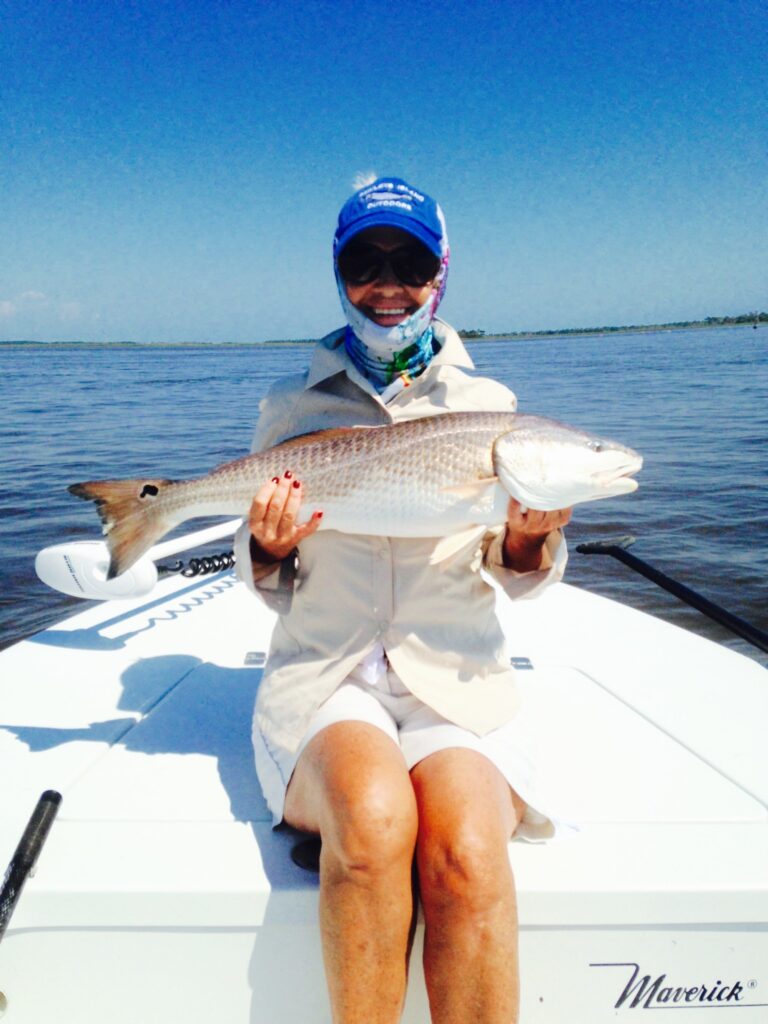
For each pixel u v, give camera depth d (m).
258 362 62.62
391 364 2.62
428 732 2.21
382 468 2.41
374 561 2.38
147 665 3.48
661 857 2.09
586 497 2.43
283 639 2.46
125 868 2.02
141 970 1.97
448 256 2.58
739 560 7.73
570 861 2.06
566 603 4.25
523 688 3.20
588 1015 2.01
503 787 2.06
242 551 2.45
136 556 2.74
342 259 2.43
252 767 2.59
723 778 2.53
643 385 24.45
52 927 1.94
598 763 2.62
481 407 2.70
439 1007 1.73
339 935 1.75
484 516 2.41
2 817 2.29
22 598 7.03
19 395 26.89
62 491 10.60
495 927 1.71
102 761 2.63
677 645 3.67
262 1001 1.98
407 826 1.80
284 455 2.54
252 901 1.94
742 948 1.99
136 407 22.03
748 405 18.36
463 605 2.39
